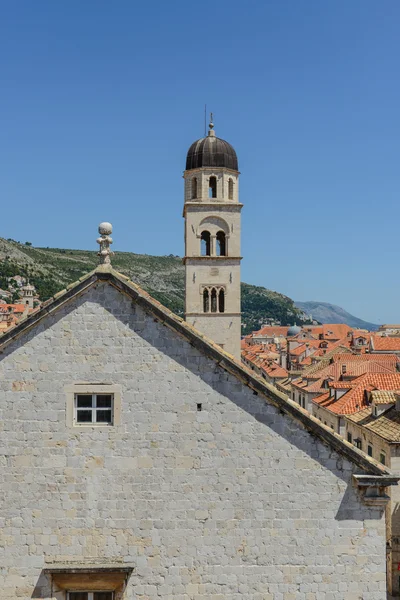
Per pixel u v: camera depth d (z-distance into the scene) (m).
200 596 14.91
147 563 14.95
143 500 15.05
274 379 105.94
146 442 15.16
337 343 141.75
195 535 15.05
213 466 15.20
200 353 15.39
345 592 15.02
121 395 15.23
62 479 15.00
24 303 189.38
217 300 58.88
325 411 56.06
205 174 58.84
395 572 36.06
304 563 15.06
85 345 15.27
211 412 15.29
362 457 15.12
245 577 15.00
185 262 59.75
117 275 15.22
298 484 15.22
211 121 60.22
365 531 15.16
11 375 15.11
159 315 15.25
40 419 15.09
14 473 14.96
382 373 56.97
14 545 14.80
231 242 58.97
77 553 14.87
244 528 15.11
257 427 15.30
